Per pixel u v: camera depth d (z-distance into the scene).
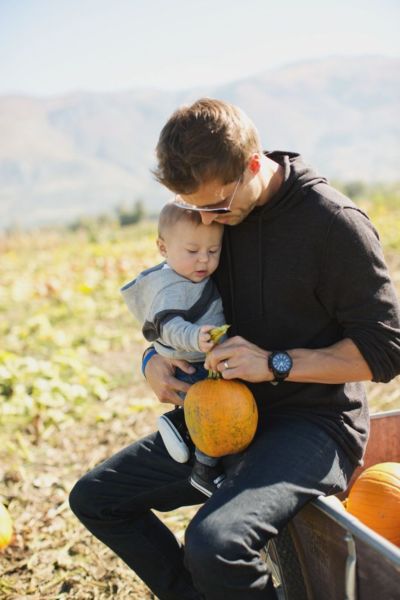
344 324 2.36
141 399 5.92
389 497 2.53
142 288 2.57
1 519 3.67
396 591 1.89
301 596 2.45
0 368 6.20
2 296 12.02
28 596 3.40
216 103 2.21
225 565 2.03
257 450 2.34
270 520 2.15
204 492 2.50
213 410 2.34
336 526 2.08
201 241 2.43
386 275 2.31
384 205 23.05
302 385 2.44
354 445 2.43
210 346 2.31
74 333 8.69
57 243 26.72
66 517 4.06
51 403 5.54
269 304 2.43
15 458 4.97
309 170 2.37
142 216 42.31
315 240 2.29
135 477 2.67
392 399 5.16
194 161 2.14
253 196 2.29
